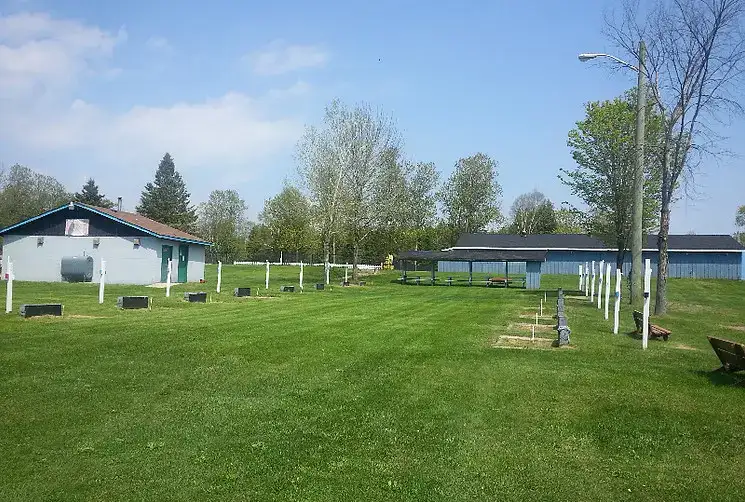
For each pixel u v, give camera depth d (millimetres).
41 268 33156
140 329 13438
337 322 16531
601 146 28047
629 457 6227
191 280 37625
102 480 5371
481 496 5203
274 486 5305
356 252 40938
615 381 9320
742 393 8625
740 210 83000
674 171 21141
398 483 5422
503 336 14422
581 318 19094
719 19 19984
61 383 8547
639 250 24297
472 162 76188
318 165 39781
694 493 5371
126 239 32688
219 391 8531
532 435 6812
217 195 89938
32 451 6020
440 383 9156
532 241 58844
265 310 19281
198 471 5613
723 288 39750
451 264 60531
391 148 41562
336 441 6508
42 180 64500
